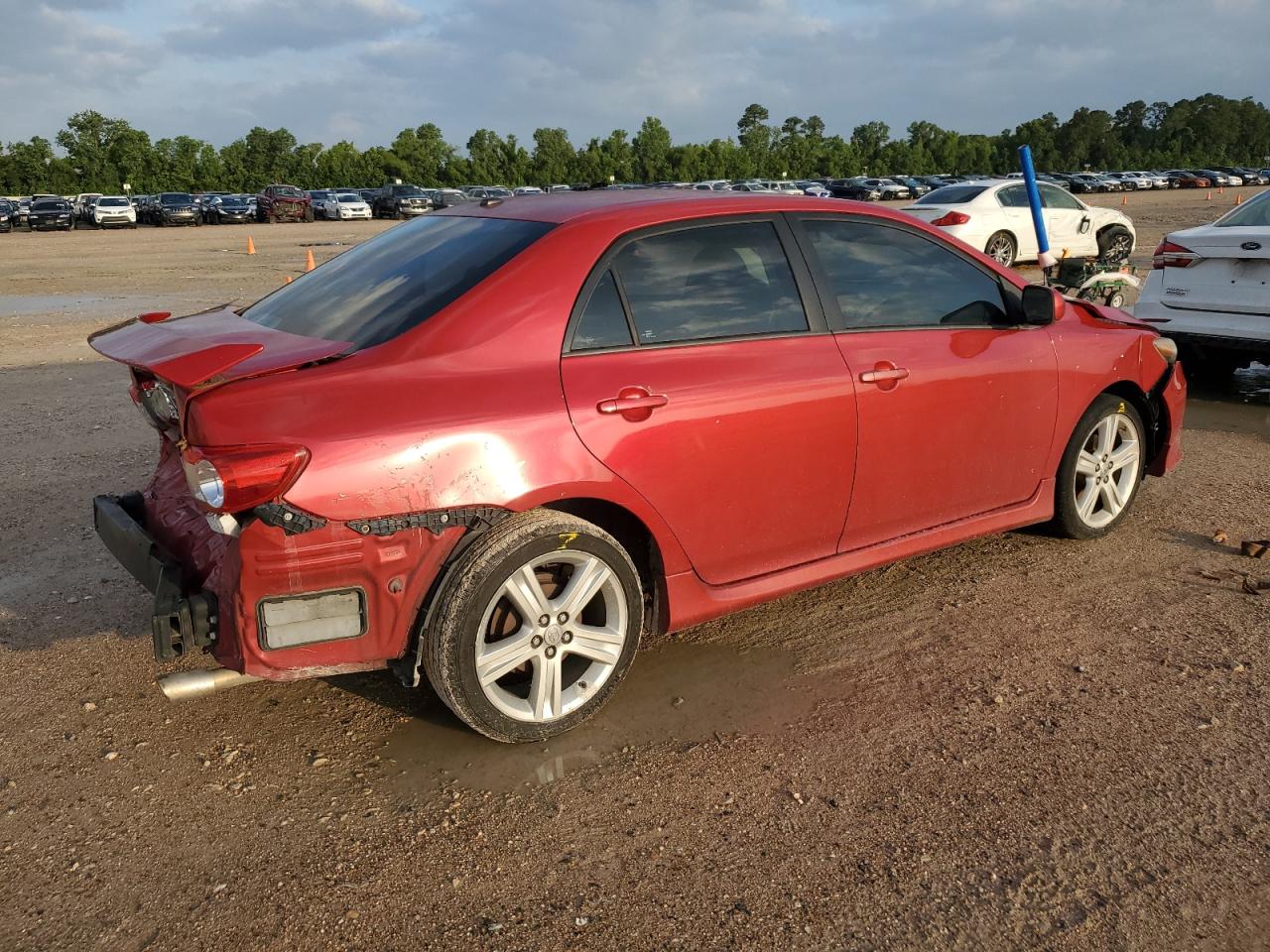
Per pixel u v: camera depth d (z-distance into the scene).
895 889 2.51
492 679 2.98
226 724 3.29
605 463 3.02
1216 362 8.52
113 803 2.88
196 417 2.61
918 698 3.39
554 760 3.08
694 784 2.94
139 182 97.69
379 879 2.57
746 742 3.15
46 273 21.81
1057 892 2.48
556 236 3.15
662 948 2.32
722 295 3.38
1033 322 4.07
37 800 2.89
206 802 2.88
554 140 111.88
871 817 2.78
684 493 3.22
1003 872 2.56
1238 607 4.03
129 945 2.36
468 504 2.80
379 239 3.87
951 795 2.87
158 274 21.14
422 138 107.94
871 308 3.72
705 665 3.65
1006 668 3.58
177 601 2.75
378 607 2.79
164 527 3.27
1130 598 4.13
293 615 2.70
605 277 3.16
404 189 54.47
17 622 4.01
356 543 2.70
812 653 3.73
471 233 3.43
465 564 2.84
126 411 7.74
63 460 6.30
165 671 3.62
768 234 3.53
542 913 2.44
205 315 3.67
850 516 3.69
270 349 2.90
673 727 3.25
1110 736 3.14
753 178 115.31
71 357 10.53
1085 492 4.63
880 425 3.64
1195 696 3.37
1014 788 2.89
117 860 2.64
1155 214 36.91
